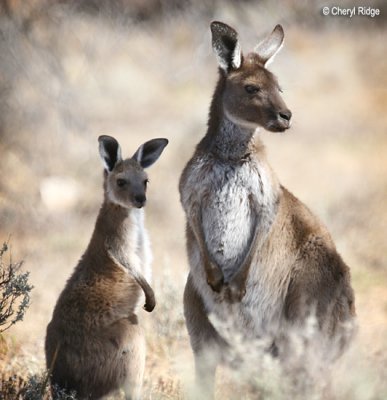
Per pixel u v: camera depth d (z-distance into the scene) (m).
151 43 48.88
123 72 46.69
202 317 14.79
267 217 14.38
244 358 14.32
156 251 24.22
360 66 52.22
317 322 14.48
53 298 20.36
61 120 31.09
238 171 14.35
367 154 36.81
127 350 14.02
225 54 14.87
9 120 29.42
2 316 14.48
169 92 46.44
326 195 29.59
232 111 14.38
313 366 14.46
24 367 15.94
